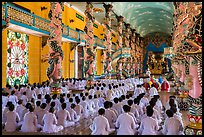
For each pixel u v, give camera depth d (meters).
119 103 9.66
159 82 23.08
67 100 11.17
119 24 29.53
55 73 14.74
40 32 17.98
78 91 18.88
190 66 6.64
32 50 19.48
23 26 15.44
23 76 18.28
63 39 22.48
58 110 9.38
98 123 7.54
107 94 14.88
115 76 28.56
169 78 37.44
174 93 19.66
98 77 31.50
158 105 11.25
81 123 9.70
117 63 28.75
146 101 10.98
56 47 14.88
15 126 8.33
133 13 35.25
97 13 29.67
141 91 16.44
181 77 13.66
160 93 19.92
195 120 6.50
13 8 14.32
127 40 34.44
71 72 26.06
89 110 11.16
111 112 8.51
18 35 17.58
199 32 6.35
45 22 18.55
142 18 40.09
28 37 18.84
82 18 28.95
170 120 7.03
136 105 9.50
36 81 20.23
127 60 32.91
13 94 11.85
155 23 44.88
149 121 7.18
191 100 6.59
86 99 11.30
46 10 21.06
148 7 33.09
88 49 20.20
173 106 8.68
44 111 8.79
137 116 9.06
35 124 8.30
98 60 35.03
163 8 33.06
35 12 19.33
